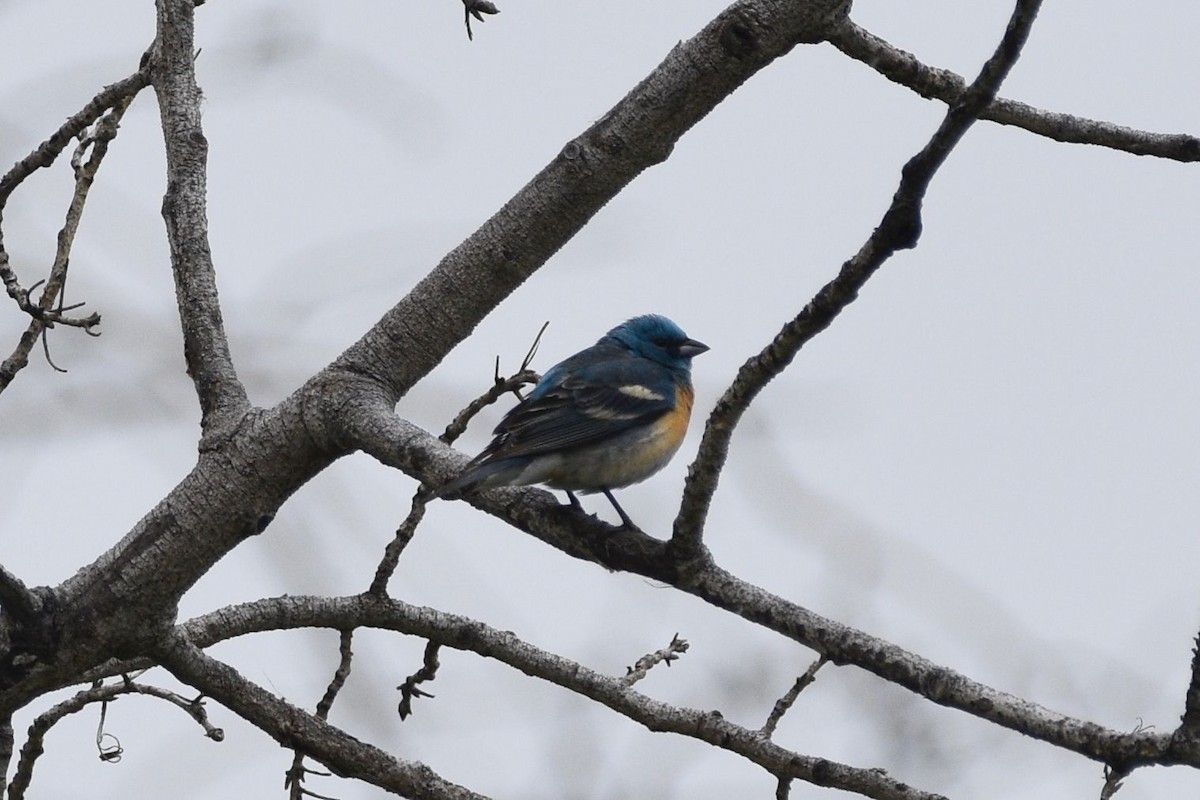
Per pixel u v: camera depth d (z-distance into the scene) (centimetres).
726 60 1049
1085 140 1098
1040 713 834
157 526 1056
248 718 1071
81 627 1043
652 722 1053
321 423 1063
